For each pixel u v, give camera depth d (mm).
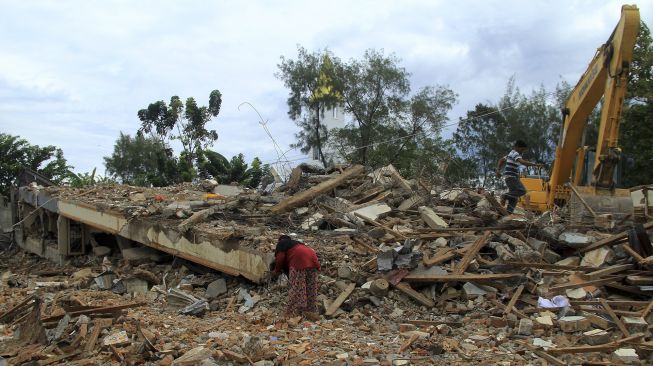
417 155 30797
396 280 8477
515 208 13266
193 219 12164
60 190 20578
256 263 9578
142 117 36625
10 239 25109
